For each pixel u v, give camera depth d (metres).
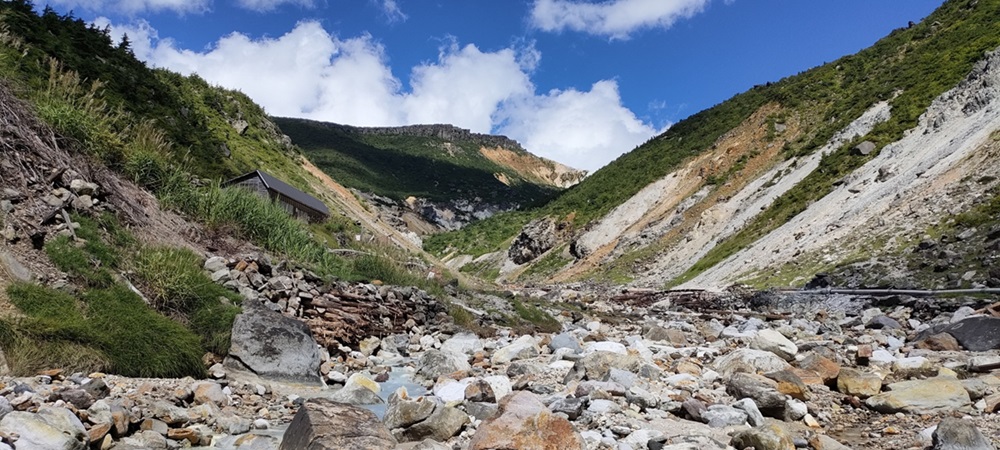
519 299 24.23
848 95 75.88
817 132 69.94
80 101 15.20
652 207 81.56
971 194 28.53
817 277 27.69
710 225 62.72
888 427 7.18
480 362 11.52
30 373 6.97
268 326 9.64
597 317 22.02
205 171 26.97
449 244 128.50
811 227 40.00
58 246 9.26
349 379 9.08
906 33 82.38
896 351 12.66
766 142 76.00
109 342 7.94
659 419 7.36
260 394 8.23
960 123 40.97
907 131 49.53
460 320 16.56
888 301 21.23
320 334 11.83
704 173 78.25
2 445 4.59
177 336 8.74
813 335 16.05
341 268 16.70
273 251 15.36
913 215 30.47
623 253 70.38
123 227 11.22
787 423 7.56
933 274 22.92
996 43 54.03
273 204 18.36
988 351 11.87
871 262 26.89
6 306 7.66
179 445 5.89
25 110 11.56
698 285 42.41
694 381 9.40
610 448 6.00
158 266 10.28
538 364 10.75
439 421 6.43
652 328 15.60
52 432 4.96
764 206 56.84
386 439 5.52
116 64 31.72
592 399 7.87
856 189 42.19
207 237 13.64
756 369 9.70
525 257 95.44
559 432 5.61
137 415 6.12
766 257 39.75
